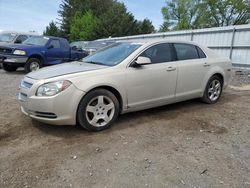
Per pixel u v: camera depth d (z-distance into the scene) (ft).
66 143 12.35
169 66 16.28
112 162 10.63
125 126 14.65
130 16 162.50
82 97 13.01
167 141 12.75
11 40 43.09
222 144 12.52
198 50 18.89
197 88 18.38
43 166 10.26
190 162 10.72
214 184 9.20
